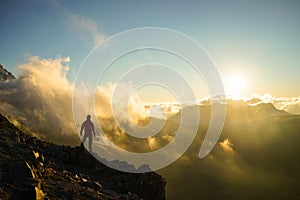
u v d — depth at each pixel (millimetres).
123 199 13414
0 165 10555
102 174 18500
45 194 10594
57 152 18516
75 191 12016
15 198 9203
